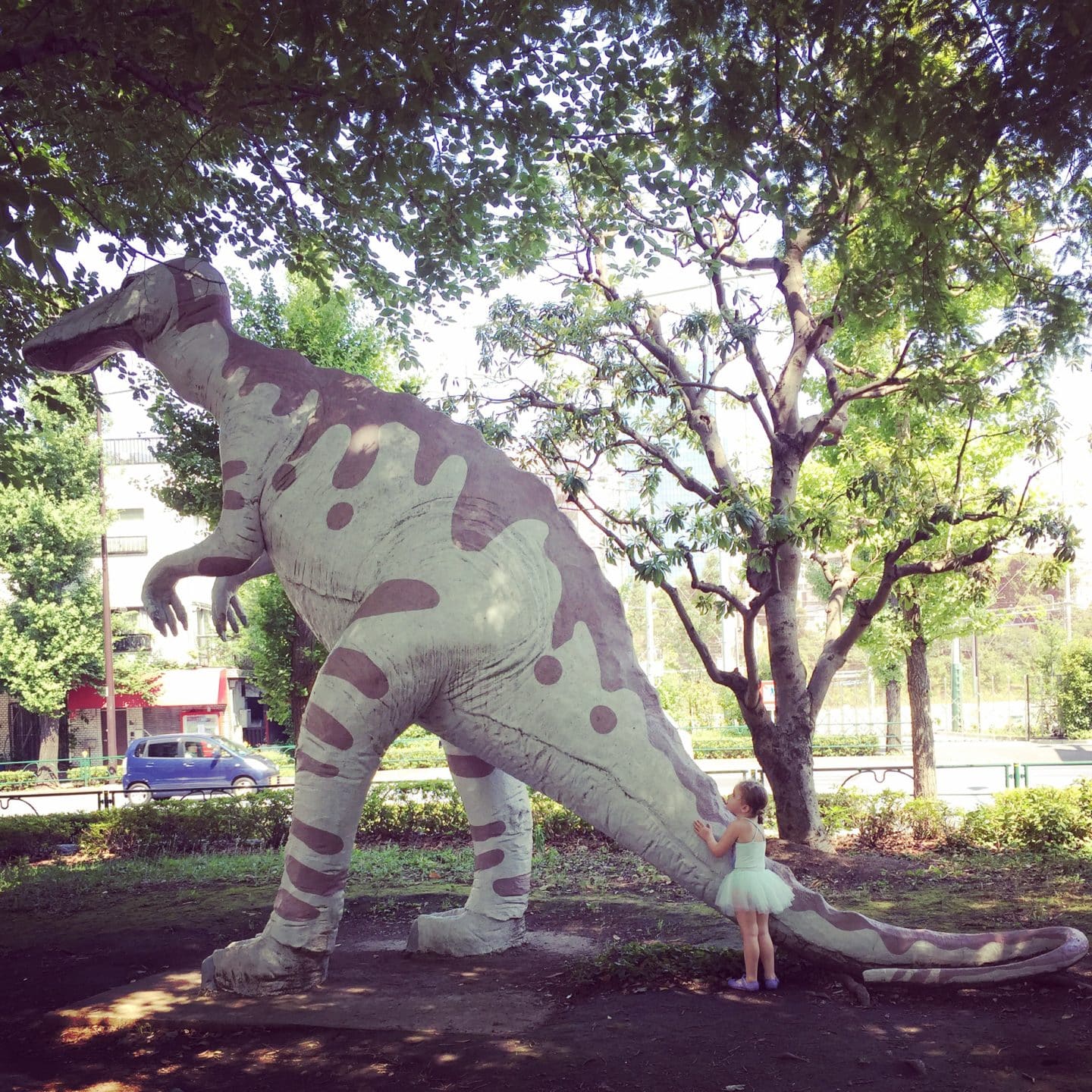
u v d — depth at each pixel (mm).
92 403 10352
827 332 10602
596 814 5758
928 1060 4465
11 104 6598
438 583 5812
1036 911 7449
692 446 11703
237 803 13109
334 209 8281
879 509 10188
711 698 33500
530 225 8562
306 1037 5199
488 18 5941
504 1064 4664
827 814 11336
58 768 28203
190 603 34375
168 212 8273
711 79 6191
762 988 5543
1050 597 36719
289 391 6582
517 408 10320
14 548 27844
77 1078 4828
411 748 28203
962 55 6125
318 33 5684
